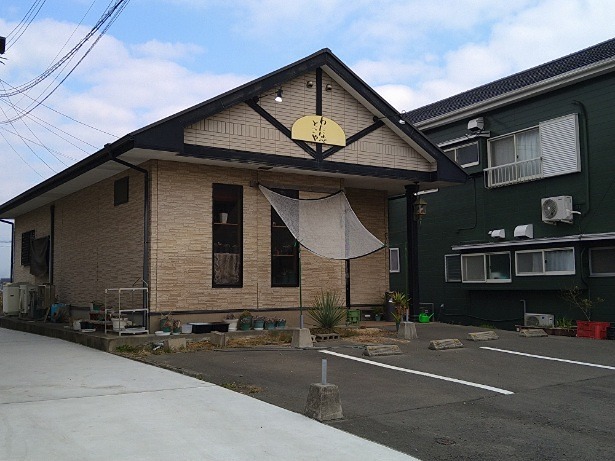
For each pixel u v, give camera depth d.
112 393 7.59
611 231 14.97
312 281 14.42
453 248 19.34
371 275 16.73
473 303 19.20
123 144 11.41
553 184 16.56
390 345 11.11
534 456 5.54
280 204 13.37
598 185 15.35
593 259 15.62
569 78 15.84
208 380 8.52
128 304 13.11
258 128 12.80
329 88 13.97
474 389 8.23
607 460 5.45
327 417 6.56
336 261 14.85
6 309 18.94
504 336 13.88
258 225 13.65
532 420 6.76
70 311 16.30
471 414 6.97
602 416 6.96
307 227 13.47
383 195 17.12
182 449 5.43
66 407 6.86
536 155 17.08
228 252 13.24
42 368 9.48
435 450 5.65
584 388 8.43
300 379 8.68
